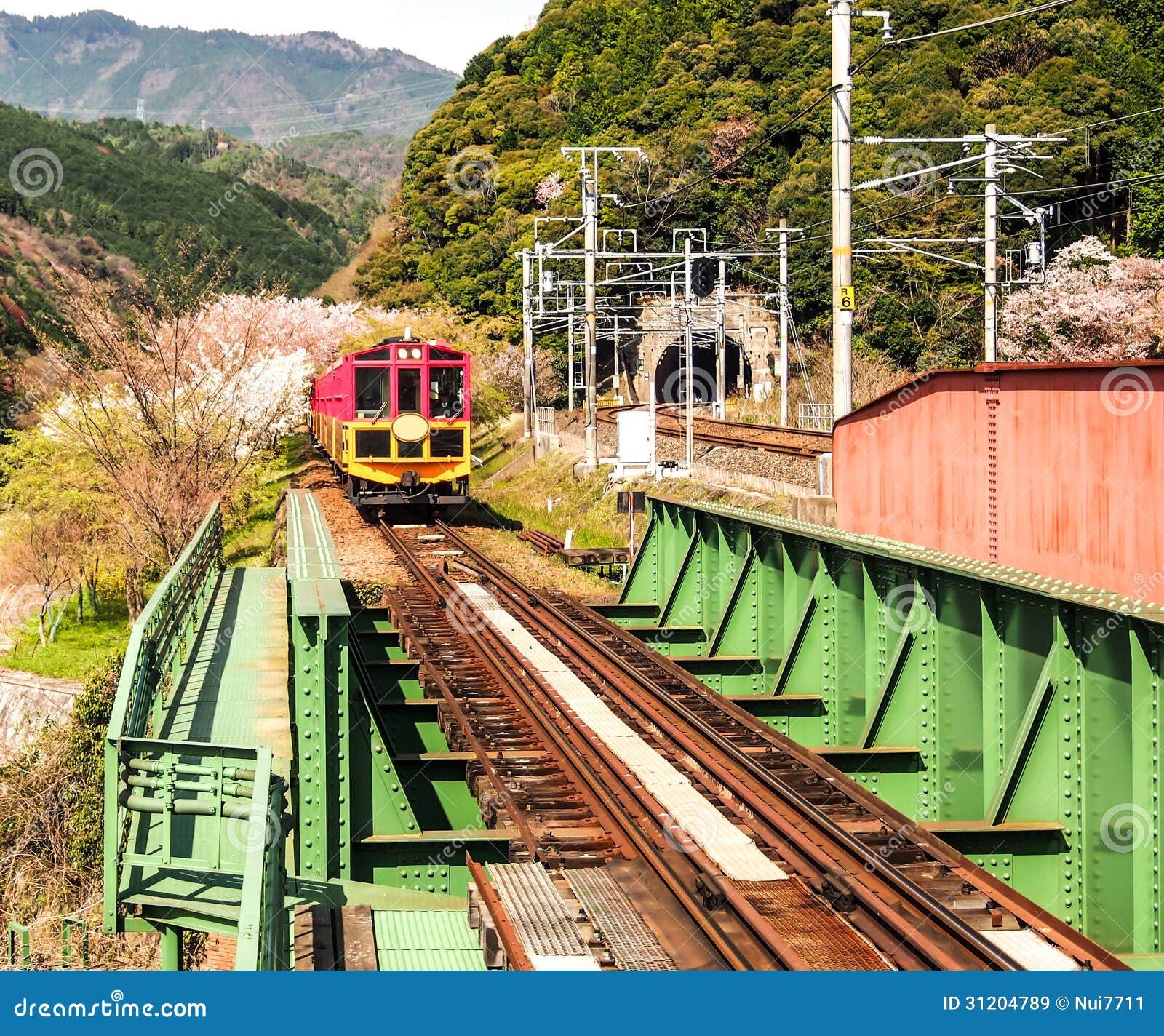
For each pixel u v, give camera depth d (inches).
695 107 2753.4
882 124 2263.8
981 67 2295.8
